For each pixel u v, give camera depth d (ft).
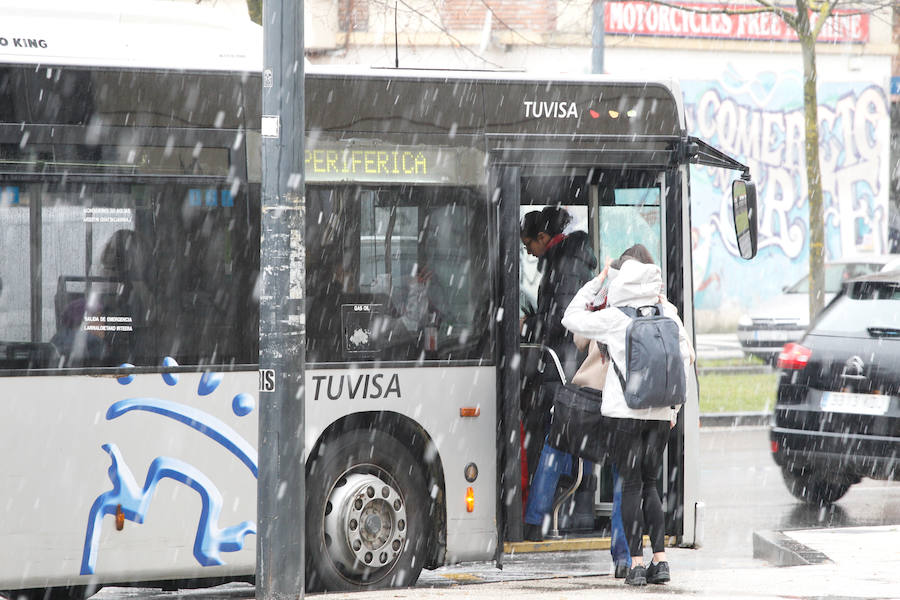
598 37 157.07
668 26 228.02
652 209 72.08
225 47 63.87
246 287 62.59
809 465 93.15
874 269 192.44
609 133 69.92
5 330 58.85
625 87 70.54
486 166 67.51
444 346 66.33
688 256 71.41
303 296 55.83
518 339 67.31
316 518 64.13
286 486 54.90
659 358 60.75
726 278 233.96
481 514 66.85
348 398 64.28
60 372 59.41
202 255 61.98
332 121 65.10
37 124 59.82
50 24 61.00
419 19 164.14
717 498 101.65
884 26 238.68
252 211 62.85
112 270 60.59
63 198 59.98
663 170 71.41
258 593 55.16
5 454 58.54
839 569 66.59
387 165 65.92
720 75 231.91
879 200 241.96
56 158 59.93
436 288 66.39
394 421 65.82
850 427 91.20
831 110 238.27
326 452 64.44
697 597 57.93
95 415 59.88
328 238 64.69
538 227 71.20
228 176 62.59
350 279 64.85
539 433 70.28
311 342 63.98
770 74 234.79
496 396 67.15
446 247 66.69
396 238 65.82
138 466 60.49
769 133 235.81
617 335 61.98
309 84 64.90
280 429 55.01
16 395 58.80
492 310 67.21
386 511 65.62
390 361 65.36
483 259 67.26
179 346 61.41
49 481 59.11
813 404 93.09
